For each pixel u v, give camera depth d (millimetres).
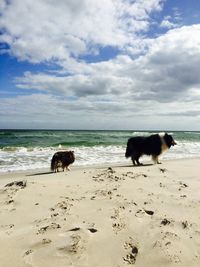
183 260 1236
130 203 1900
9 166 4453
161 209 1813
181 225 1562
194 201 1991
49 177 2980
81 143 10531
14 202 1948
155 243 1354
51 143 10867
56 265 1195
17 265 1188
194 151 7625
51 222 1596
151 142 4539
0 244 1356
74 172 3393
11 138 14086
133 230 1502
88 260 1237
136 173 3035
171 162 4652
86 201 1948
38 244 1347
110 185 2404
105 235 1443
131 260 1250
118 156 5988
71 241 1362
